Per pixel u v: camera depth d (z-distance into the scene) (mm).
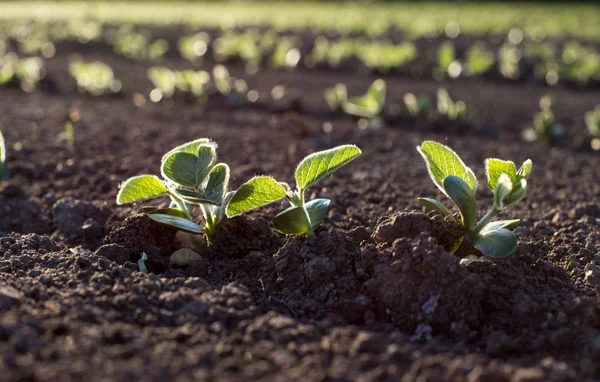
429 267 540
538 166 869
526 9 4344
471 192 562
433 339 526
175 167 570
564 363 508
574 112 1281
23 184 757
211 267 594
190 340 505
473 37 2695
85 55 2074
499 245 551
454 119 1117
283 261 577
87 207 682
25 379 471
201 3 4711
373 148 913
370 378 488
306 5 4598
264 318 525
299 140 944
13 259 584
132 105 1245
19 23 2977
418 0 5125
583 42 2488
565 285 573
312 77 1705
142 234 606
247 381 479
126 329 507
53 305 523
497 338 522
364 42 2404
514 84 1647
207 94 1249
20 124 985
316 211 590
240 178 787
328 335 521
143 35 2504
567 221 688
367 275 560
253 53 1911
